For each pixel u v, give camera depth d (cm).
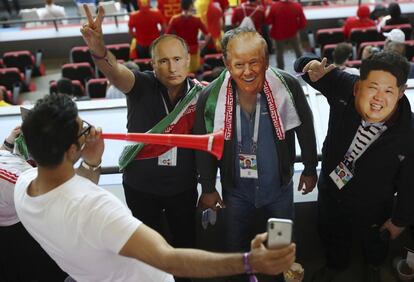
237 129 189
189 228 231
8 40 823
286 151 192
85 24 179
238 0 768
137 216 226
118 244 126
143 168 209
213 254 122
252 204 211
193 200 223
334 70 197
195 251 123
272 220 116
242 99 185
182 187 214
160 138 154
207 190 207
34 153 130
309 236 260
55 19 830
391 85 174
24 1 1109
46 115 129
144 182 213
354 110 190
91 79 624
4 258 227
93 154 159
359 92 183
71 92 484
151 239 125
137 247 125
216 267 120
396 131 184
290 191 211
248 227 225
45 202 133
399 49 437
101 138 156
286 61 702
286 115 185
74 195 131
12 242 223
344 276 249
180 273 123
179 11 654
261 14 630
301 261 262
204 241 254
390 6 711
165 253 123
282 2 611
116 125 311
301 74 207
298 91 186
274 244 117
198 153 197
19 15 1012
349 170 203
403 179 193
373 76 175
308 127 193
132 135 155
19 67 720
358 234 230
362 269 251
